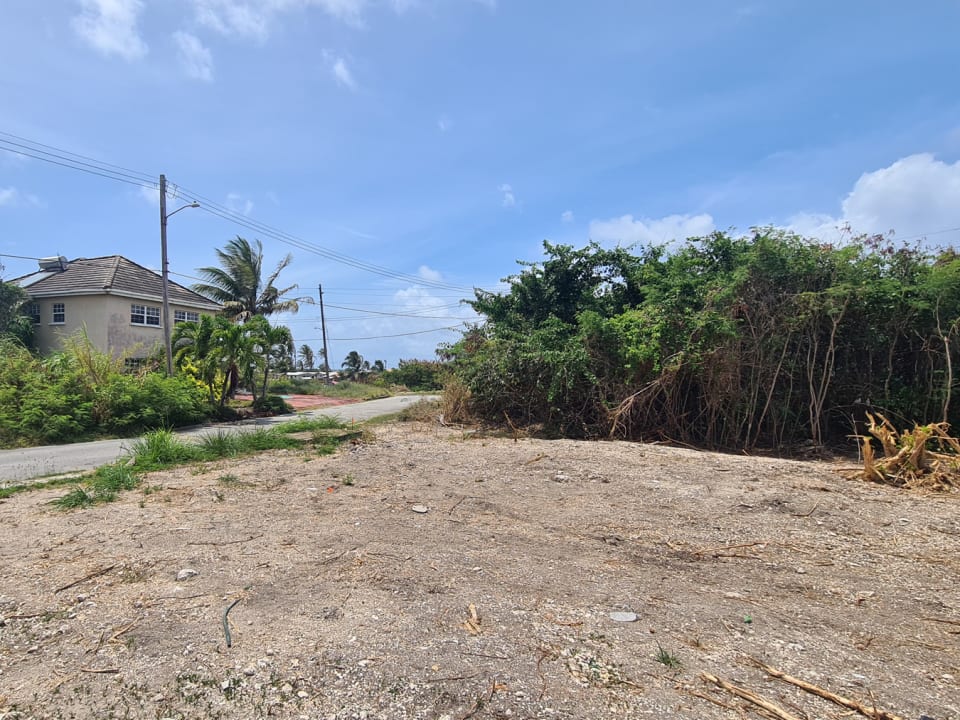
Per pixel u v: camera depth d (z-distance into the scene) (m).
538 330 12.59
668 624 2.95
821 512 4.95
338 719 2.17
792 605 3.22
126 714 2.23
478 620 2.96
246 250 28.70
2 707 2.28
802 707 2.22
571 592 3.37
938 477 5.87
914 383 9.25
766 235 10.07
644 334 10.42
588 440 10.07
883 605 3.22
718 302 9.74
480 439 9.84
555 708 2.21
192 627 2.89
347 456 7.96
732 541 4.32
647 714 2.17
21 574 3.62
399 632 2.82
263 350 18.19
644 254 14.65
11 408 12.17
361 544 4.18
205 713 2.23
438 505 5.34
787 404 9.55
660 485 5.85
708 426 9.82
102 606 3.16
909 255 9.66
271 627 2.89
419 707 2.23
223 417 16.50
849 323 9.40
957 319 8.62
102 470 7.10
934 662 2.59
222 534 4.43
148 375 14.74
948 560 3.90
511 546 4.20
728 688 2.34
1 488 6.56
